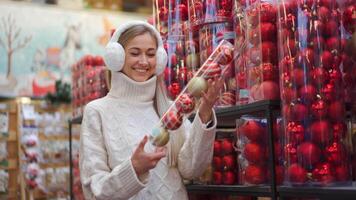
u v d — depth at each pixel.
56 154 5.07
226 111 1.84
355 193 1.33
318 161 1.51
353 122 1.65
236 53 1.89
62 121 5.18
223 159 2.02
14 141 5.02
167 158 1.72
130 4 6.20
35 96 5.45
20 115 5.00
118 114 1.71
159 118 1.77
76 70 3.69
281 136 1.64
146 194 1.66
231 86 1.95
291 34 1.58
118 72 1.74
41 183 4.93
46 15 5.66
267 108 1.64
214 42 2.06
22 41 5.48
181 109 1.62
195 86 1.63
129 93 1.73
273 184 1.61
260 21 1.74
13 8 5.50
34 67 5.50
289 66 1.57
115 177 1.55
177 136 1.75
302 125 1.53
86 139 1.71
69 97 5.24
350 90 1.64
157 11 2.46
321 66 1.54
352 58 1.63
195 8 2.18
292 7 1.59
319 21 1.56
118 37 1.75
